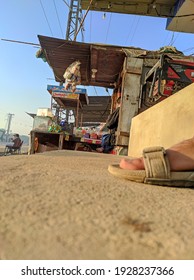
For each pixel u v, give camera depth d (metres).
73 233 0.52
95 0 7.39
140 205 0.78
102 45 5.95
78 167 1.64
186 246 0.50
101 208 0.70
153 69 4.54
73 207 0.69
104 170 1.58
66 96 8.29
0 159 1.82
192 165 1.14
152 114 3.27
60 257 0.44
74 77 6.81
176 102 2.45
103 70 7.37
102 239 0.50
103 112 13.10
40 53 6.83
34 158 2.05
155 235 0.54
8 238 0.48
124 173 1.19
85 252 0.45
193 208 0.79
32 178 1.04
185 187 1.15
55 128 6.50
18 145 10.58
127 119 5.92
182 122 2.26
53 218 0.60
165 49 6.04
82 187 0.95
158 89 4.10
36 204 0.69
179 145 1.22
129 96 5.96
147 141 3.39
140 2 7.32
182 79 4.03
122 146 5.84
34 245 0.46
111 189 0.97
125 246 0.48
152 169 1.15
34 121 6.70
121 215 0.66
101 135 6.92
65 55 6.66
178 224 0.62
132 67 5.98
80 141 6.70
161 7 7.37
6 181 0.94
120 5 7.41
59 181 1.02
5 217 0.58
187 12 6.82
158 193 0.98
